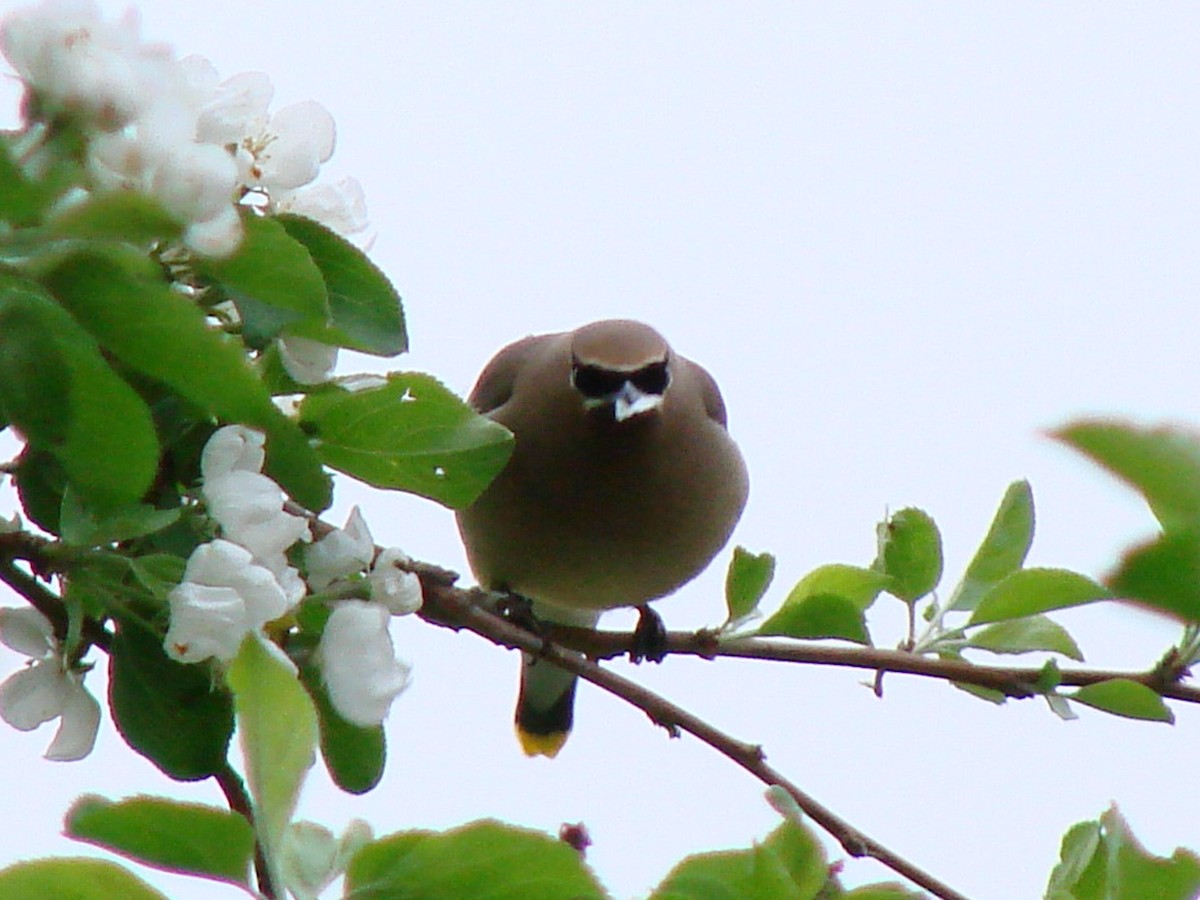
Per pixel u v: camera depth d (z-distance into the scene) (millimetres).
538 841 3795
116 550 5352
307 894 4191
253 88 5445
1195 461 2488
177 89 4480
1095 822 5438
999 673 7723
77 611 5207
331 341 5500
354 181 5820
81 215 3736
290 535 5168
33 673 5406
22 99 4297
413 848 3797
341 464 5957
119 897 3340
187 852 3564
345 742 5957
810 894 4535
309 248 5484
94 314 4113
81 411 4453
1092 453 2514
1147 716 7223
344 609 5402
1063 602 7543
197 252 4453
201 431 5469
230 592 4902
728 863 4098
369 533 5848
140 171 4309
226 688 5426
